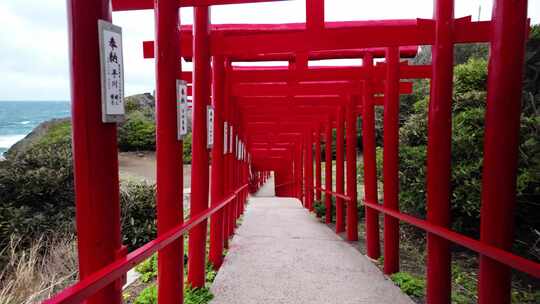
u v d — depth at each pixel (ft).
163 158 9.42
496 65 7.34
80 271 5.72
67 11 5.53
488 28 11.05
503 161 7.32
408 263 17.10
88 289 4.54
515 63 7.19
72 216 18.90
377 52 17.99
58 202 19.31
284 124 40.09
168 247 9.54
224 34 13.91
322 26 11.98
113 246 5.85
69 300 4.14
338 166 24.98
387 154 15.08
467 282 14.57
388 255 14.79
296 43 12.19
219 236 15.78
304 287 12.96
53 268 14.60
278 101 26.73
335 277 14.11
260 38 12.34
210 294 12.11
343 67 18.03
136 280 14.47
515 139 7.30
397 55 14.96
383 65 17.69
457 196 15.69
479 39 11.11
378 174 23.41
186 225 9.02
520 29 7.14
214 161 16.19
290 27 14.74
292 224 27.78
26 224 17.39
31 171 18.95
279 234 23.08
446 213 10.09
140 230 19.56
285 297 12.03
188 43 14.90
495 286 7.46
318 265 15.66
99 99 5.60
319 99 25.82
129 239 19.30
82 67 5.49
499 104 7.31
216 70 16.43
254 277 13.98
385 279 13.99
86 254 5.65
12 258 14.34
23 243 16.78
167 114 9.35
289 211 36.68
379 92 17.90
